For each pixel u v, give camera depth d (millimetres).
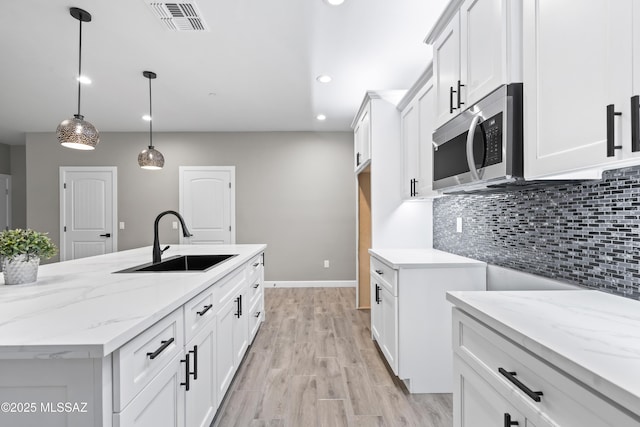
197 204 5324
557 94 1048
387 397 2059
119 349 870
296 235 5332
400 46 2668
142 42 2594
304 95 3746
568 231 1449
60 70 3102
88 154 5293
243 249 3021
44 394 833
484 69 1430
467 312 1146
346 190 5340
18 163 6176
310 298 4551
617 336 826
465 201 2445
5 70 3098
